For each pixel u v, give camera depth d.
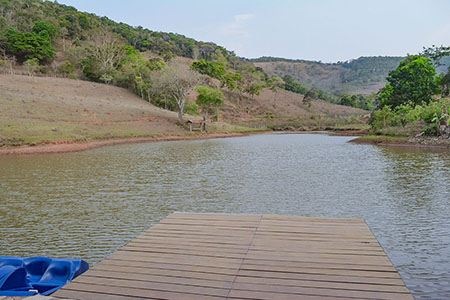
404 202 12.13
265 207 11.92
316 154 28.31
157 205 12.52
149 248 6.45
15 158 28.33
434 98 63.91
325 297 4.52
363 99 151.88
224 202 12.73
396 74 64.44
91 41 103.06
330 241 6.54
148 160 25.98
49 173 20.28
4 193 14.90
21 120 43.12
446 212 10.80
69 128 43.75
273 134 66.44
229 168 21.27
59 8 155.00
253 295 4.63
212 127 63.91
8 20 115.38
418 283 6.46
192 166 22.39
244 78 139.12
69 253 8.27
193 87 64.69
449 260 7.40
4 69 84.88
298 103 126.00
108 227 10.13
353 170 19.39
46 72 90.25
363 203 12.16
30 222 10.73
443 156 24.28
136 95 82.38
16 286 5.71
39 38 100.25
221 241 6.71
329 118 98.06
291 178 17.36
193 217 8.50
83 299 4.75
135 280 5.20
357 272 5.21
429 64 61.94
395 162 22.09
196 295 4.70
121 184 16.58
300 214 11.02
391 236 8.88
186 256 6.02
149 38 155.50
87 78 94.06
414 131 37.66
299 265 5.51
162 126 56.91
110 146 39.06
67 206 12.59
